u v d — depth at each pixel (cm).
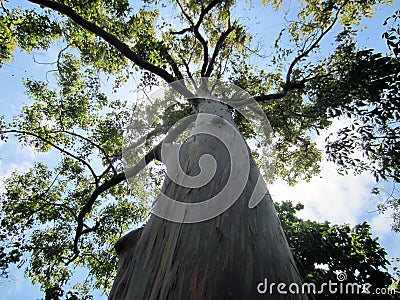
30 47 852
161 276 156
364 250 636
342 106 599
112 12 850
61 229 916
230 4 871
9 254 703
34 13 793
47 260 850
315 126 735
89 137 929
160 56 778
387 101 551
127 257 220
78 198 936
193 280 139
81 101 953
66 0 813
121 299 180
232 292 132
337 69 717
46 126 943
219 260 147
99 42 884
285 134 912
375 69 546
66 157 953
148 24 898
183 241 164
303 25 845
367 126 598
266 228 183
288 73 824
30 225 845
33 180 940
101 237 918
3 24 781
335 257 623
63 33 849
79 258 930
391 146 597
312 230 698
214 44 932
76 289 912
